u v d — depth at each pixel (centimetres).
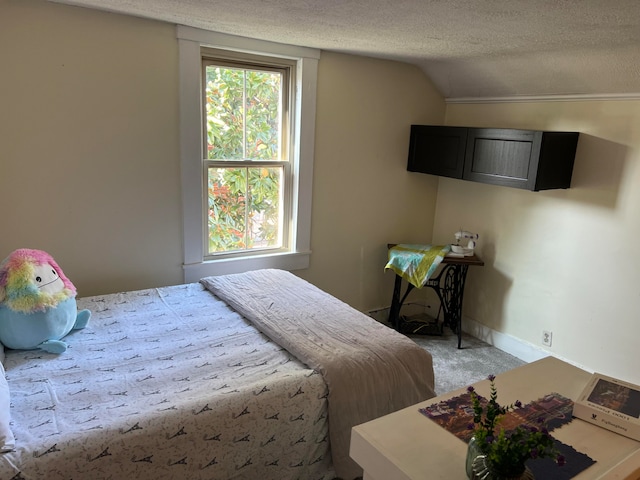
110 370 185
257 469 172
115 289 274
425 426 124
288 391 177
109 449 145
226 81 291
